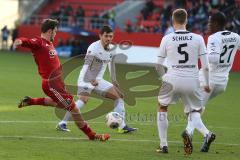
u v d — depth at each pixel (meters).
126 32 85.94
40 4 105.81
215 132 31.83
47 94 27.58
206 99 28.31
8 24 109.00
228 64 28.23
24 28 97.19
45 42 27.31
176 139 28.89
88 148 25.64
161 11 91.44
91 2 103.56
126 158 24.00
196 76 24.86
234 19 78.94
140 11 98.19
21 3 106.69
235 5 80.50
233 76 68.00
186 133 23.88
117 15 99.00
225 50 27.77
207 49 27.48
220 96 49.62
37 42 26.95
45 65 27.20
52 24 27.17
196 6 84.62
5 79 55.78
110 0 102.50
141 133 30.05
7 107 37.59
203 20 83.31
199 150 26.23
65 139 27.55
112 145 26.61
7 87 49.50
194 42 24.66
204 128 25.70
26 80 55.38
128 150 25.61
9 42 101.44
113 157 24.11
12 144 25.81
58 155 23.97
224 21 27.88
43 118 33.50
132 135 29.39
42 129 29.95
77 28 88.44
